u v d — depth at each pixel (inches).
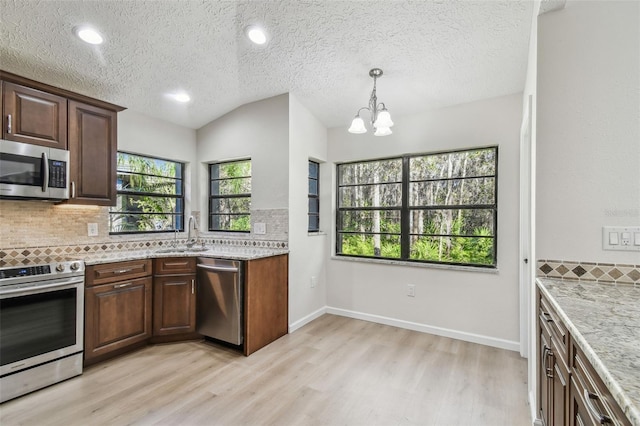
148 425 69.2
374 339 117.9
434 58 96.9
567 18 63.6
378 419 72.3
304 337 120.1
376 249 141.3
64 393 80.9
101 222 115.0
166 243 137.2
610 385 26.1
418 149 127.5
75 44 84.1
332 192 149.3
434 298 123.5
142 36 85.7
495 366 96.7
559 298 51.4
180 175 147.8
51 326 84.4
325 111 136.2
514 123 109.9
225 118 140.6
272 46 94.8
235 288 105.6
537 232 65.8
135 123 125.6
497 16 79.2
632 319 41.6
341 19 83.6
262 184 130.8
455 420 71.9
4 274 78.1
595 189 61.7
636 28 60.0
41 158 87.8
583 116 62.5
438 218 126.6
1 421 69.7
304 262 134.7
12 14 72.1
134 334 104.4
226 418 72.1
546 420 58.4
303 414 73.8
